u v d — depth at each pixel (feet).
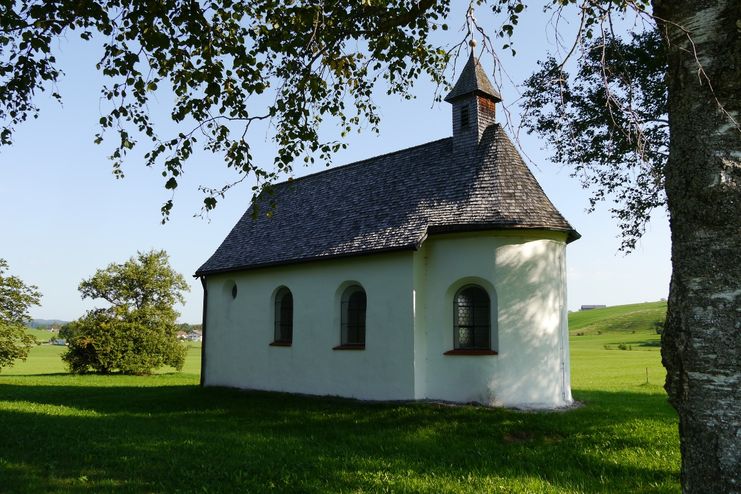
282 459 30.99
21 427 41.81
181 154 29.14
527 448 33.76
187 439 36.86
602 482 26.91
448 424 39.88
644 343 232.32
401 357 50.26
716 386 13.38
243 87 31.19
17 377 110.01
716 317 13.56
